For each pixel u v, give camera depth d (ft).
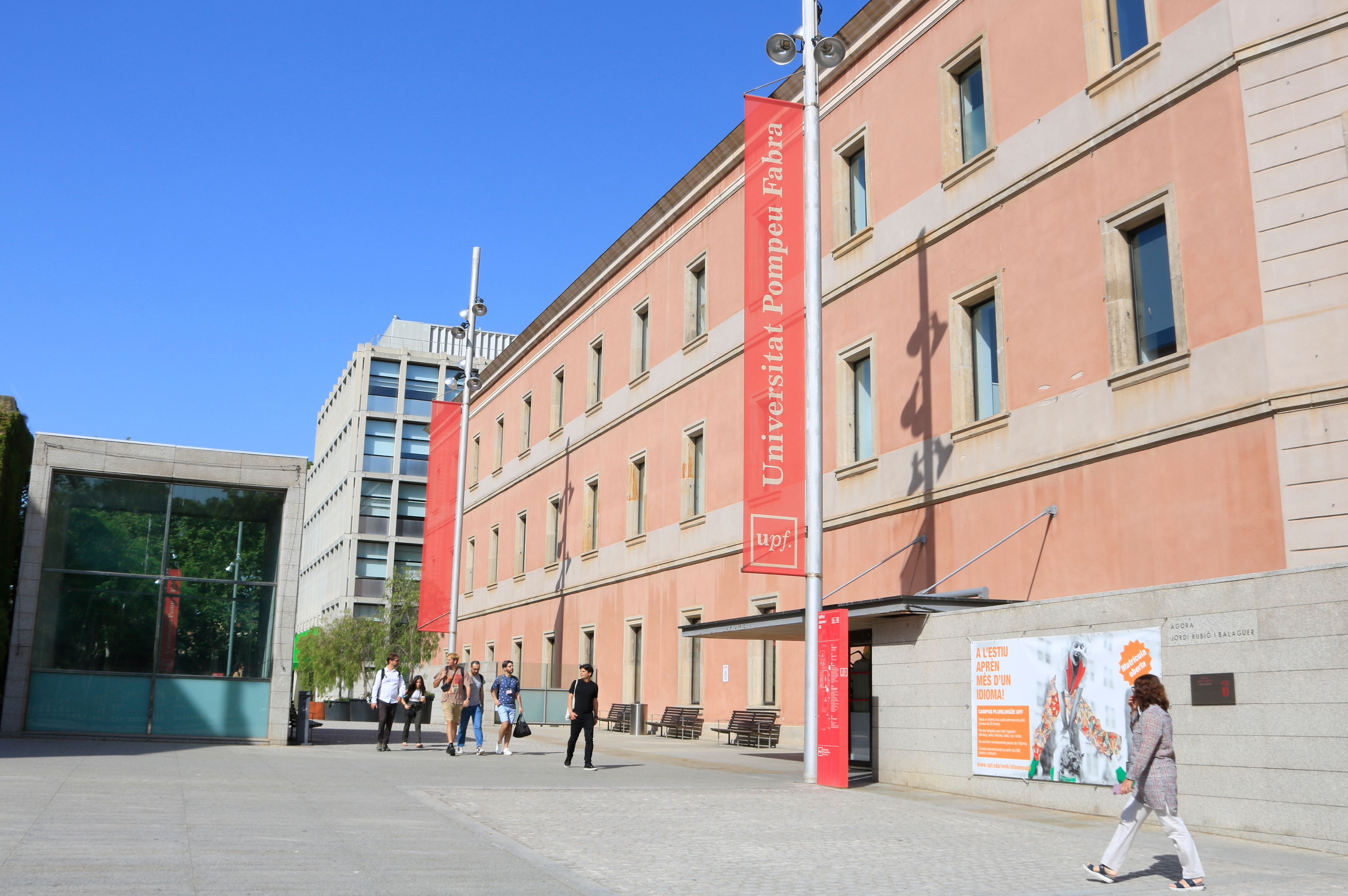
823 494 69.46
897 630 53.42
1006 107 66.85
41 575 69.05
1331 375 46.60
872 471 75.46
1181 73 54.75
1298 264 48.29
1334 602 35.19
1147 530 53.98
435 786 46.16
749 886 26.08
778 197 78.28
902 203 75.66
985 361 68.03
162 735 69.82
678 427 106.22
